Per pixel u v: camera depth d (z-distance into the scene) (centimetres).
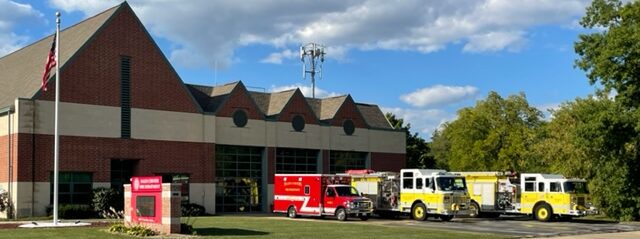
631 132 4278
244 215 4600
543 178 4175
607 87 4294
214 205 4775
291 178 4222
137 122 4425
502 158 7138
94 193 4078
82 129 4159
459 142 7688
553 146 5134
